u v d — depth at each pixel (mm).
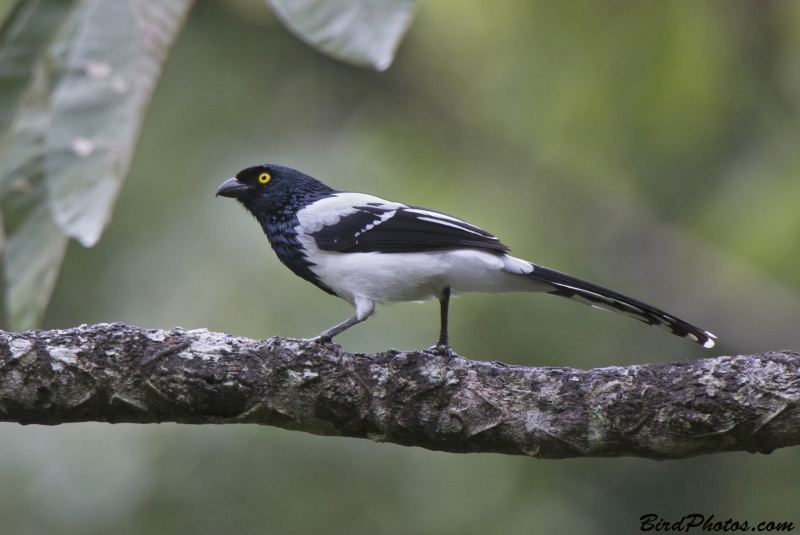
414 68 15562
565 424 6359
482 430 6492
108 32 6207
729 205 14438
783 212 13859
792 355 6004
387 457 11867
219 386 6543
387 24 5480
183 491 10891
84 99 6086
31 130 6570
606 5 13562
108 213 5918
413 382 6562
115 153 6027
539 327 12992
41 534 10414
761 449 6062
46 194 6570
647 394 6180
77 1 6641
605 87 14344
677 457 6332
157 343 6590
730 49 14000
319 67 15398
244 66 15023
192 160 13781
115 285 12484
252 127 14742
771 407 5867
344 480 11664
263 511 11164
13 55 6602
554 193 16281
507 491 12367
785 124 14320
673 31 13562
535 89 14914
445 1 14195
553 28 14000
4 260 6699
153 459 10945
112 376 6508
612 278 16750
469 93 15617
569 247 16531
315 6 5523
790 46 14117
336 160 15016
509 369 6609
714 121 14445
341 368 6602
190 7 6371
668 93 14055
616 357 13484
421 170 15922
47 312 12344
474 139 16062
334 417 6652
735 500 14305
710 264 16516
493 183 16141
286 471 11375
